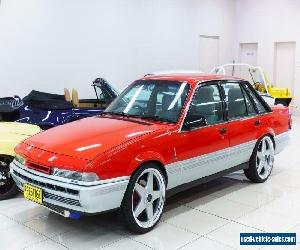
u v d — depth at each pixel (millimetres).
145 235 3213
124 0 9281
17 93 7582
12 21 7363
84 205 2836
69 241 3098
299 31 11555
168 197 3834
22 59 7590
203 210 3768
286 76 12164
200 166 3715
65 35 8234
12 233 3236
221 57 12695
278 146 4836
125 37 9422
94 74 8867
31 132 4211
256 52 12852
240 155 4234
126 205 3062
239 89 4359
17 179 3352
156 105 3805
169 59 10711
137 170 3123
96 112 6062
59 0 8047
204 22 11789
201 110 3783
